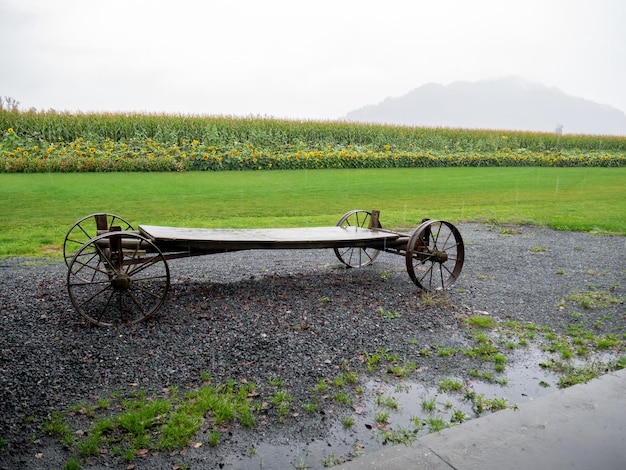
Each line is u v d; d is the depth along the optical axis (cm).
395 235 529
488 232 911
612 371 356
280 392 313
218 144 1731
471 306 490
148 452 254
